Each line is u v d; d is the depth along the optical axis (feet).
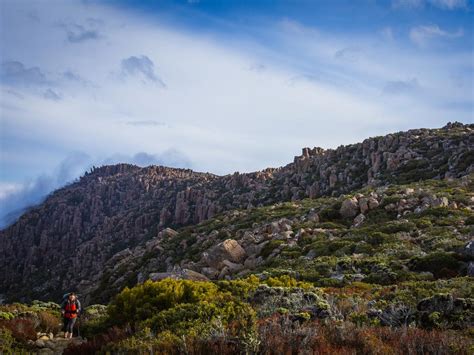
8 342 44.93
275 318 33.50
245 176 422.00
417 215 115.03
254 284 53.42
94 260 406.82
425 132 319.06
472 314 33.65
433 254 67.67
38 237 574.97
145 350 30.30
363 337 29.19
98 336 41.78
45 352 46.19
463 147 250.98
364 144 332.60
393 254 79.30
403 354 27.32
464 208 116.57
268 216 173.47
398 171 253.24
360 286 56.75
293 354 27.84
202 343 29.71
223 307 41.81
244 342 27.58
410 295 42.60
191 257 150.10
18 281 483.10
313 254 95.96
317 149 421.59
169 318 39.96
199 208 387.75
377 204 136.98
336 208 146.51
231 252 116.98
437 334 29.60
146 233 423.23
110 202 607.37
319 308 37.73
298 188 323.78
